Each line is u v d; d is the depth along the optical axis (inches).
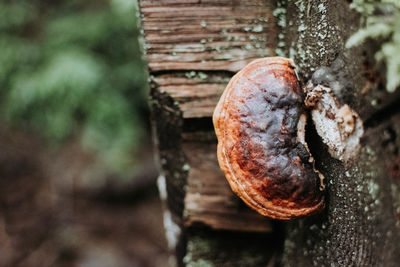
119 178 46.0
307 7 15.6
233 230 18.7
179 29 17.7
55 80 36.0
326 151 15.0
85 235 43.6
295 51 16.5
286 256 18.6
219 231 19.1
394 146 13.1
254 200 14.6
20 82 37.9
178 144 19.0
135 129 39.7
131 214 46.3
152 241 43.2
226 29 17.7
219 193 18.6
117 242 43.2
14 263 40.3
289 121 14.6
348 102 14.2
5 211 45.4
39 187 47.9
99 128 38.5
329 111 14.5
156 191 47.8
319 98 14.7
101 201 46.8
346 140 14.3
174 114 18.4
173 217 20.6
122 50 39.9
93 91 37.4
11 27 40.7
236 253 19.4
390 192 13.2
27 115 39.0
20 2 41.3
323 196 15.0
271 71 14.9
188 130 18.5
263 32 17.7
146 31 17.8
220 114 14.9
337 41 14.4
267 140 14.4
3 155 49.4
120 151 39.9
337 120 14.4
